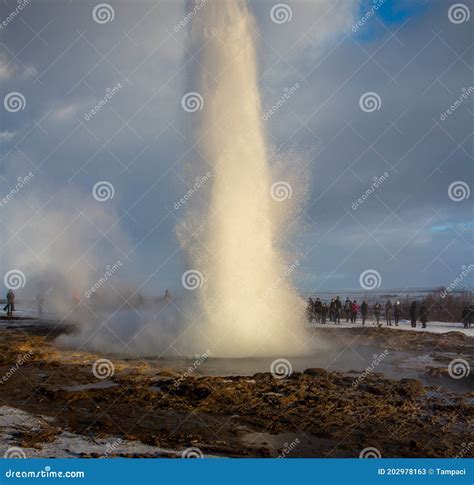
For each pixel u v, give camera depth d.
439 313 39.97
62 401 11.85
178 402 11.62
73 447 8.72
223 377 14.09
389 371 16.09
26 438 9.13
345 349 20.91
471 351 20.89
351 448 8.84
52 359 18.06
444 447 8.95
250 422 10.16
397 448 8.88
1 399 12.14
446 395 12.65
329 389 12.80
